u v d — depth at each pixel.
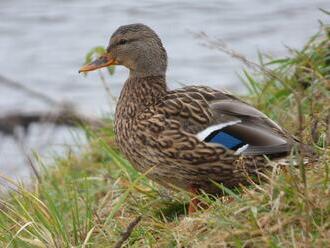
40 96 18.28
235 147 10.48
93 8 27.20
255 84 13.37
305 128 11.41
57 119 18.23
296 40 23.56
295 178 9.39
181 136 10.73
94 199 12.38
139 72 11.77
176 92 11.27
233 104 10.80
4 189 13.50
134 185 10.57
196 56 23.22
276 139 10.33
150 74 11.74
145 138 10.97
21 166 18.05
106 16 26.55
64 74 23.30
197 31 24.75
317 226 8.93
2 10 27.41
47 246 10.11
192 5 26.53
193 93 11.12
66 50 24.81
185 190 10.98
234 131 10.54
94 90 22.05
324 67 12.68
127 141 11.23
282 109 12.38
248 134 10.45
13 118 19.34
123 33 11.97
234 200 9.98
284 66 13.00
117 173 12.77
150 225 10.23
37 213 10.49
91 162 14.15
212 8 26.23
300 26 24.47
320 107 11.66
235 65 22.45
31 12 27.20
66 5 27.59
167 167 10.88
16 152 18.72
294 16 25.19
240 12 25.77
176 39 24.42
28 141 18.78
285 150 10.24
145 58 11.78
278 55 22.53
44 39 25.53
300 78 12.37
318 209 9.19
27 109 20.89
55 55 24.52
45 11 27.23
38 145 18.48
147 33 11.84
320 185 9.35
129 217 10.83
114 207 10.69
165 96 11.23
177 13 26.08
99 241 10.22
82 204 12.13
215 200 10.51
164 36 24.67
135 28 11.91
